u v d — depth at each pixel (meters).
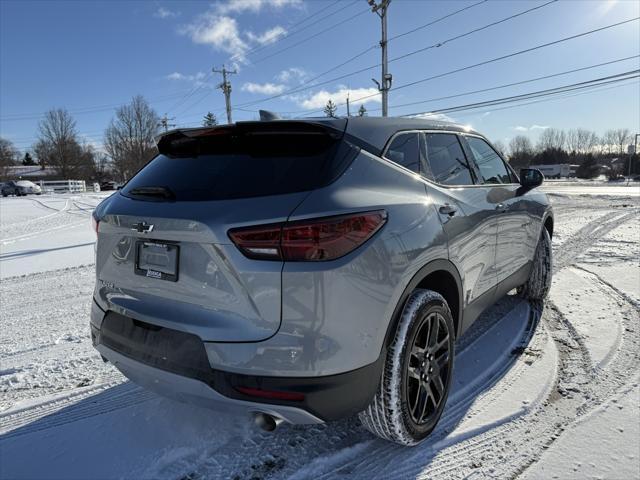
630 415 2.46
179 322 1.91
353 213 1.83
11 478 2.08
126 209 2.17
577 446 2.21
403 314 2.07
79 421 2.55
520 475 2.03
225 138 2.27
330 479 2.04
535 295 4.32
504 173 3.72
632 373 2.94
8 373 3.23
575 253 6.71
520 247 3.63
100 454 2.24
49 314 4.68
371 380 1.91
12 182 40.94
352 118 2.31
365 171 2.10
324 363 1.75
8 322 4.43
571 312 4.09
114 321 2.25
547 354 3.24
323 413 1.79
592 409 2.53
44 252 8.71
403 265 2.01
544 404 2.60
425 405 2.24
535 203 3.93
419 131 2.65
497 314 4.06
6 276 6.62
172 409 2.66
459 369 3.04
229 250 1.77
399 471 2.08
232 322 1.79
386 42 23.78
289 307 1.72
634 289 4.73
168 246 1.97
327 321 1.74
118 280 2.25
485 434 2.33
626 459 2.11
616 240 7.67
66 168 79.81
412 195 2.26
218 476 2.07
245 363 1.75
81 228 12.60
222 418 2.55
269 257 1.73
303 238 1.72
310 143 2.09
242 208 1.82
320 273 1.72
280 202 1.80
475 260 2.76
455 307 2.59
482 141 3.48
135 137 73.31
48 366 3.34
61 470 2.13
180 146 2.47
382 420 2.07
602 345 3.37
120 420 2.55
